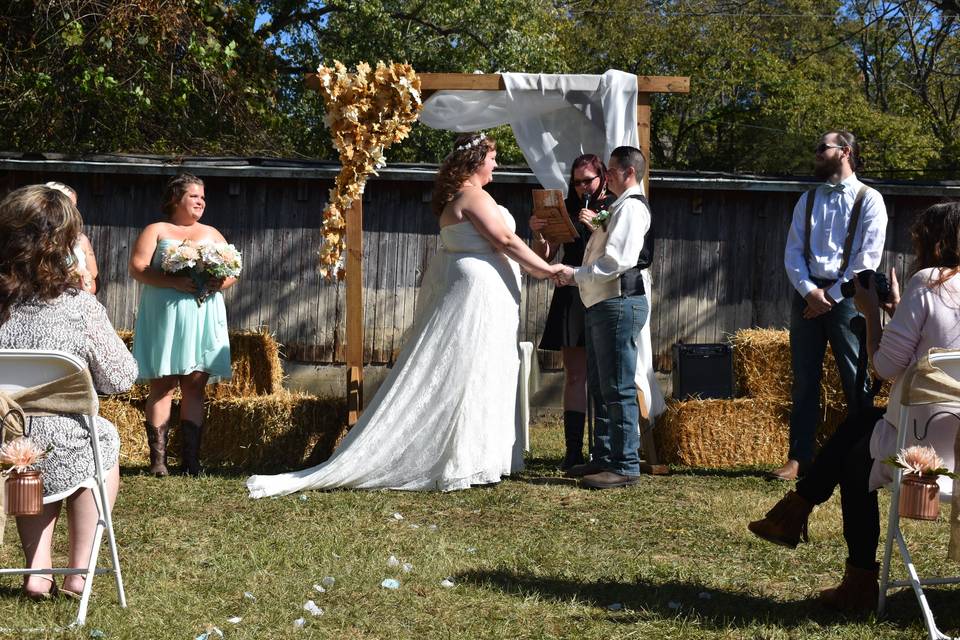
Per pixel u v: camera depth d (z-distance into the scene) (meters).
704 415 7.01
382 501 5.56
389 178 9.32
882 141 24.72
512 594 3.90
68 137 13.41
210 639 3.33
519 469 6.52
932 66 24.56
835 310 6.07
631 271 6.05
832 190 6.13
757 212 9.68
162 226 6.46
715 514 5.31
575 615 3.67
